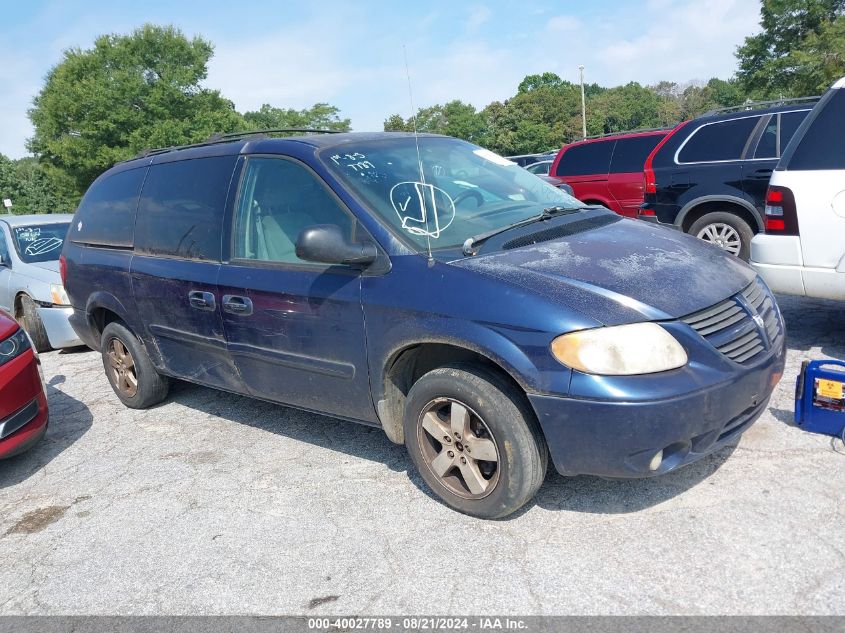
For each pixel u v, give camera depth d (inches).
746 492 121.2
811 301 243.0
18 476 167.8
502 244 126.8
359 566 113.7
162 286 171.0
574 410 105.7
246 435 174.9
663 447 105.3
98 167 1627.7
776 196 184.4
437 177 147.2
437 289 118.6
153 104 1614.2
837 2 1216.2
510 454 114.0
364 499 135.1
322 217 138.3
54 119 1644.9
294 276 139.8
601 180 372.2
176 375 184.1
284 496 140.1
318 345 137.5
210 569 117.8
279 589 110.3
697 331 108.7
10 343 165.3
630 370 103.5
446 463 125.0
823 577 98.0
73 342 278.1
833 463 127.6
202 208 163.8
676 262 123.2
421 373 135.6
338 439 165.3
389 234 128.2
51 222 324.5
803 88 1170.0
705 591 98.0
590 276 114.5
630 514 119.0
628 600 98.1
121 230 189.0
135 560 123.6
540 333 107.5
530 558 110.2
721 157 289.6
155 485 152.3
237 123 1753.2
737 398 109.7
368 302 126.3
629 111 3572.8
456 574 108.5
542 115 2965.1
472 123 2645.2
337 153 145.3
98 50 1690.5
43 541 134.8
